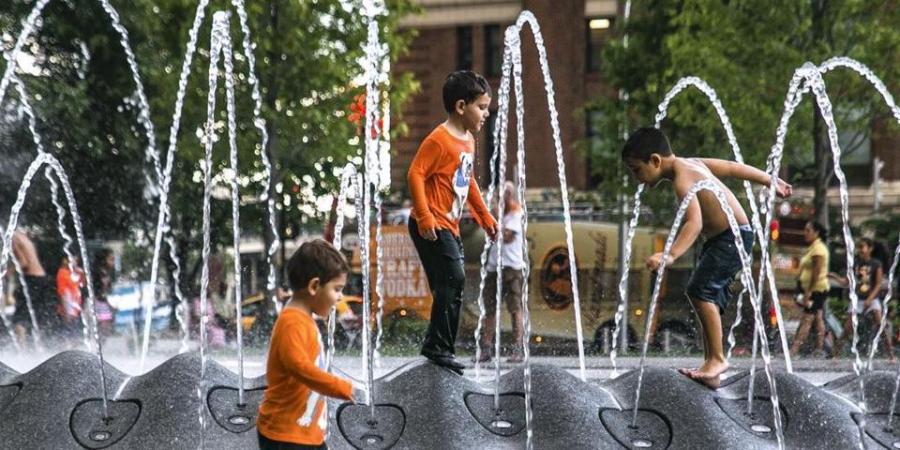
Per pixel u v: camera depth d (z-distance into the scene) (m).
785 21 17.70
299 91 18.70
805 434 5.70
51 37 17.72
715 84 18.23
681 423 5.62
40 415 5.50
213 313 15.57
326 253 4.44
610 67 21.73
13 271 12.69
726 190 5.93
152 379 5.80
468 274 15.10
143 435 5.42
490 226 6.11
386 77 19.50
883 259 14.83
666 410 5.70
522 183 6.68
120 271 18.17
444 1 35.44
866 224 23.36
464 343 13.04
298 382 4.37
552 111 8.00
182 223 19.58
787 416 5.80
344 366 8.63
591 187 33.91
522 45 35.16
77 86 17.72
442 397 5.62
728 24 18.17
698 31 19.38
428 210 5.72
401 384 5.75
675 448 5.51
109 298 15.56
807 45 17.81
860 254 13.78
